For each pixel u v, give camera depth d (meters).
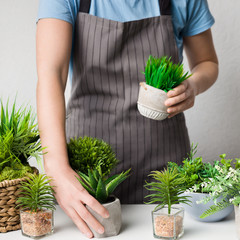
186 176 1.04
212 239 0.95
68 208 1.00
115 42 1.42
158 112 1.20
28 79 2.23
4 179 1.00
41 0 1.36
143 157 1.45
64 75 1.31
